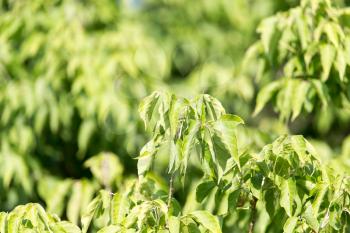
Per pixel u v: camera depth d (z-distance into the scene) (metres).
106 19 5.02
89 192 3.69
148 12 6.33
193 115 2.52
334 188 2.64
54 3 4.99
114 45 4.80
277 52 3.50
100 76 4.56
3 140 4.54
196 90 5.17
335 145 5.95
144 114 2.55
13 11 4.83
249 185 2.70
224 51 6.00
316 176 2.68
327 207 2.67
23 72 4.66
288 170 2.62
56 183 4.58
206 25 6.20
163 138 2.62
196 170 4.34
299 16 3.37
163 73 5.04
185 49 6.01
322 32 3.38
